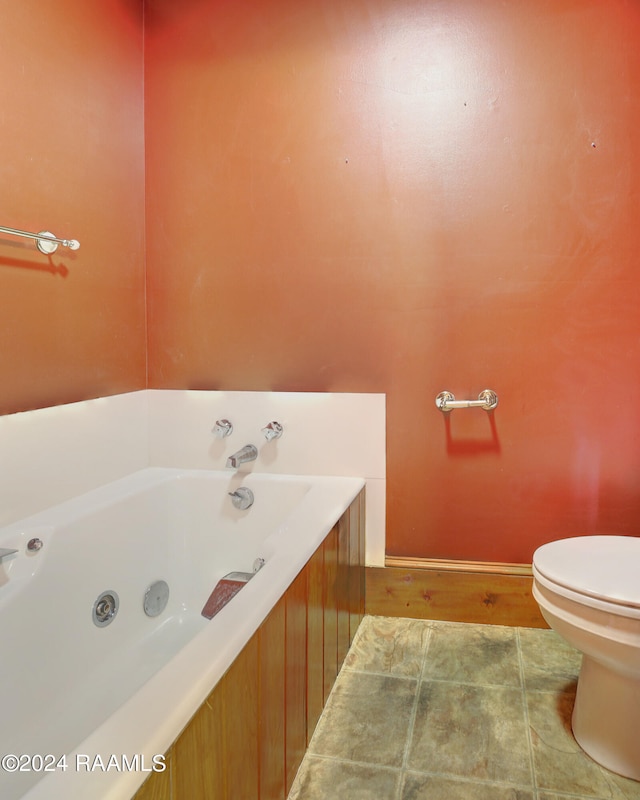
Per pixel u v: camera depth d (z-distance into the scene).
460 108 1.96
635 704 1.30
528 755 1.39
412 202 2.01
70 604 1.59
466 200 1.98
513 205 1.95
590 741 1.39
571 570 1.35
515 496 2.02
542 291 1.95
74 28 1.82
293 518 1.63
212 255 2.17
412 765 1.36
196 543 2.12
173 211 2.20
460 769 1.34
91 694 1.58
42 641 1.47
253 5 2.09
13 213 1.59
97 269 1.95
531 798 1.25
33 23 1.66
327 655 1.59
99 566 1.72
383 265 2.05
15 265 1.61
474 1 1.93
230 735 0.95
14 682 1.37
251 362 2.17
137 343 2.19
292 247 2.11
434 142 1.99
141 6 2.18
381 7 2.00
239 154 2.13
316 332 2.11
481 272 1.98
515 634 1.97
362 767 1.35
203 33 2.14
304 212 2.09
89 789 0.65
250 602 1.12
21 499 1.62
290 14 2.07
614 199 1.88
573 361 1.94
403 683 1.68
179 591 2.10
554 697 1.62
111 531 1.79
